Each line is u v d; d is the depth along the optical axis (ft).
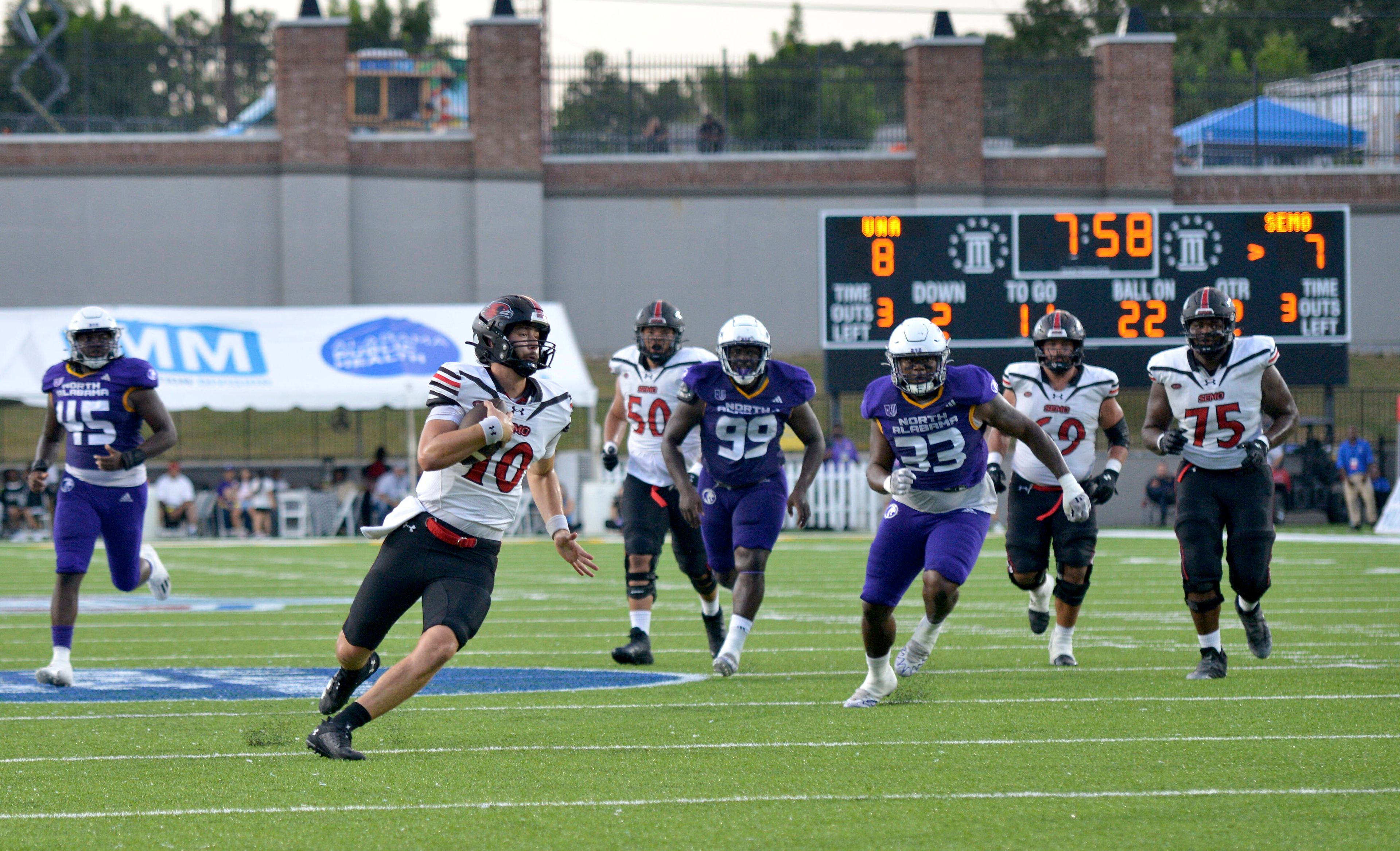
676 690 93.81
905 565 87.04
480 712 84.64
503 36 411.13
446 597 67.92
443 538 68.18
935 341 84.17
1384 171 426.51
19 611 151.74
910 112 423.23
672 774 65.87
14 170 404.57
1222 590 163.94
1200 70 466.70
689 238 424.05
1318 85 456.45
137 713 84.79
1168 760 68.23
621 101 433.89
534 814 58.18
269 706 87.81
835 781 64.08
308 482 369.91
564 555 74.69
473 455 67.77
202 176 407.64
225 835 55.21
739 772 66.44
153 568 105.40
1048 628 127.95
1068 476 86.94
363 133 411.95
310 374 292.81
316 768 67.77
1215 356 99.25
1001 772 65.72
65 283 405.80
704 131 429.38
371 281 409.28
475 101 412.57
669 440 101.50
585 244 421.59
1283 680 95.55
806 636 126.00
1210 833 54.39
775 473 101.45
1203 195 423.23
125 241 406.82
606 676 101.09
